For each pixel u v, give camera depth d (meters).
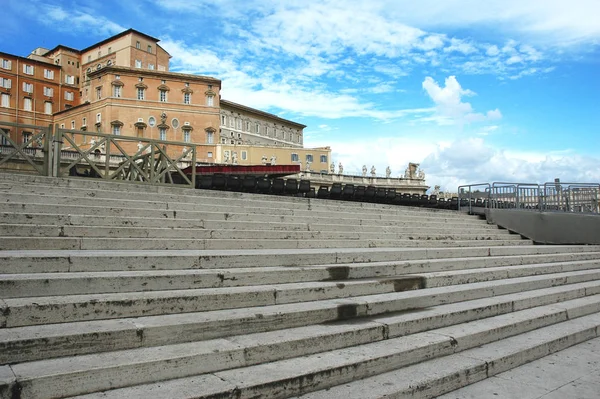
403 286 6.01
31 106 70.38
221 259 5.54
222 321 3.97
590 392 4.08
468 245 10.84
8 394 2.74
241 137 79.12
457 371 4.09
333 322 4.64
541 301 6.79
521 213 13.44
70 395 2.94
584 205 14.87
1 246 5.01
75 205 6.90
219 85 68.50
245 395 3.20
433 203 21.08
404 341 4.48
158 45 76.31
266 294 4.73
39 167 9.39
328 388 3.61
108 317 3.89
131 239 5.97
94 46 75.69
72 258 4.62
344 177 58.09
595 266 10.23
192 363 3.40
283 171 23.20
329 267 5.81
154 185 9.66
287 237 8.02
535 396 3.96
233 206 9.05
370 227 10.08
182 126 65.06
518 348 4.89
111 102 61.22
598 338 6.00
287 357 3.86
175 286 4.65
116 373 3.10
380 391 3.56
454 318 5.32
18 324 3.53
